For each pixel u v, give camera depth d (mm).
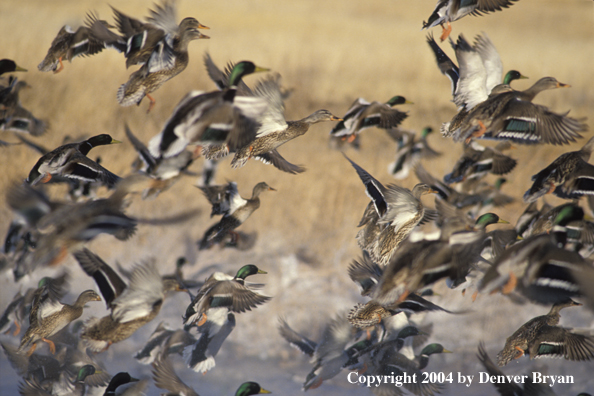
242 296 12188
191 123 8156
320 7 55750
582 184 10617
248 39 39344
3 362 13289
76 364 12133
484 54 12297
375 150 23625
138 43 11383
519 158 22500
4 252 14406
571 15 55125
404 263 7941
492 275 6855
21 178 19125
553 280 6629
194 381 13750
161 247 18312
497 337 15359
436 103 29141
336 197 20062
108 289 8930
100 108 25672
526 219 11594
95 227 8297
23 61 29531
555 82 11109
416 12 56188
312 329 15820
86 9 41656
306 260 17797
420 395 11906
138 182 8812
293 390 13594
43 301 11453
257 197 15812
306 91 29141
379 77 32281
